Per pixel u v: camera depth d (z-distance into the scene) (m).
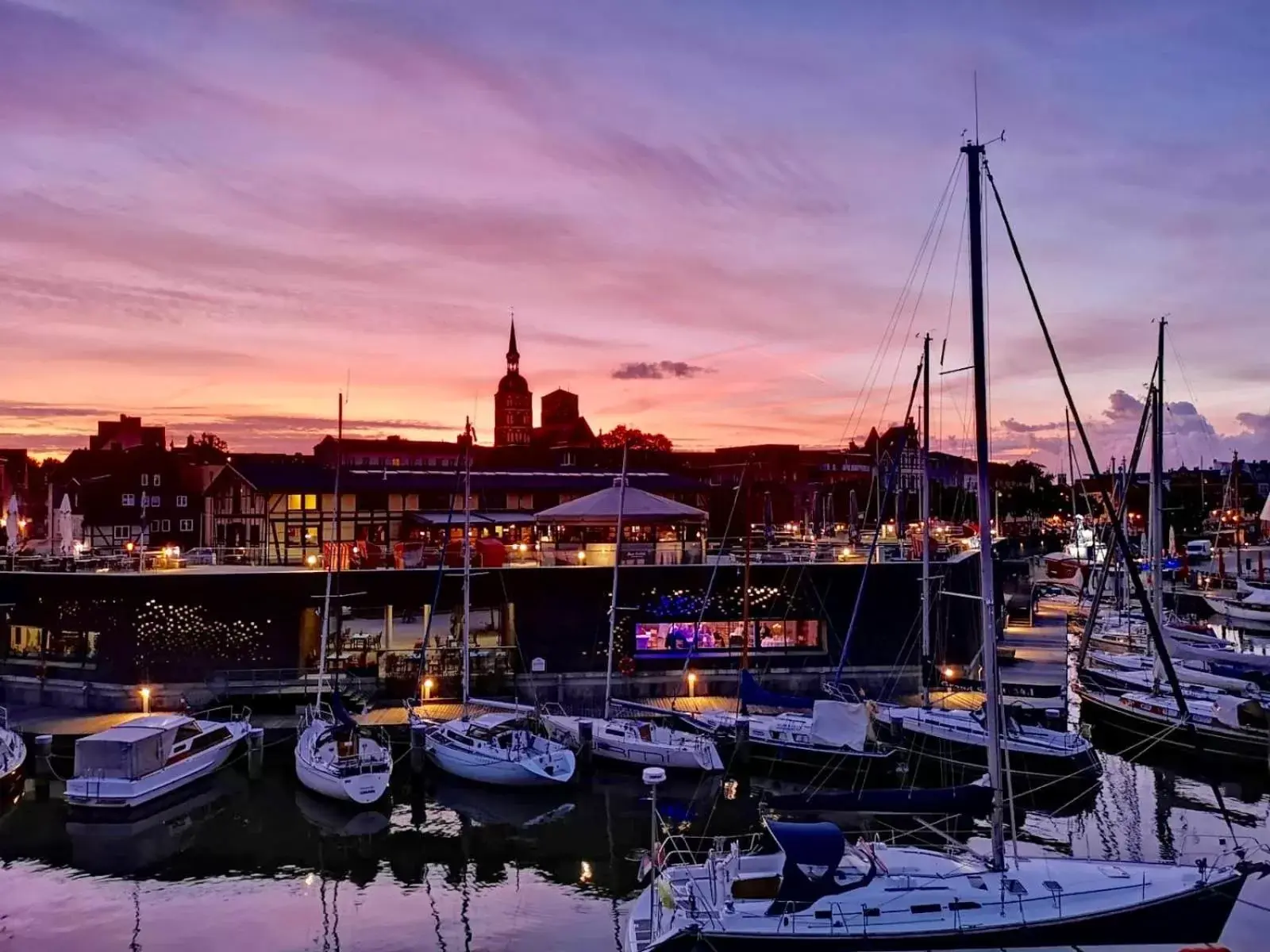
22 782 37.91
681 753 38.03
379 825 34.34
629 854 31.59
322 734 38.97
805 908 22.70
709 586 48.03
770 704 39.81
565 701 48.06
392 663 46.81
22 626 48.31
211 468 109.19
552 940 25.77
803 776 38.50
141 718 39.03
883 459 114.62
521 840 32.91
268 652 47.66
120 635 46.66
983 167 30.14
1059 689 46.38
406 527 69.00
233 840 33.06
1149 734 42.09
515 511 71.31
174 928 26.61
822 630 50.97
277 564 56.84
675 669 49.56
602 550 53.81
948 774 37.88
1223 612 79.56
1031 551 145.50
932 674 44.28
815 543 64.88
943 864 24.72
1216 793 36.91
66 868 30.84
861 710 37.69
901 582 51.16
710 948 22.09
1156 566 53.34
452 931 26.30
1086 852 31.08
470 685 45.69
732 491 96.50
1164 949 22.56
